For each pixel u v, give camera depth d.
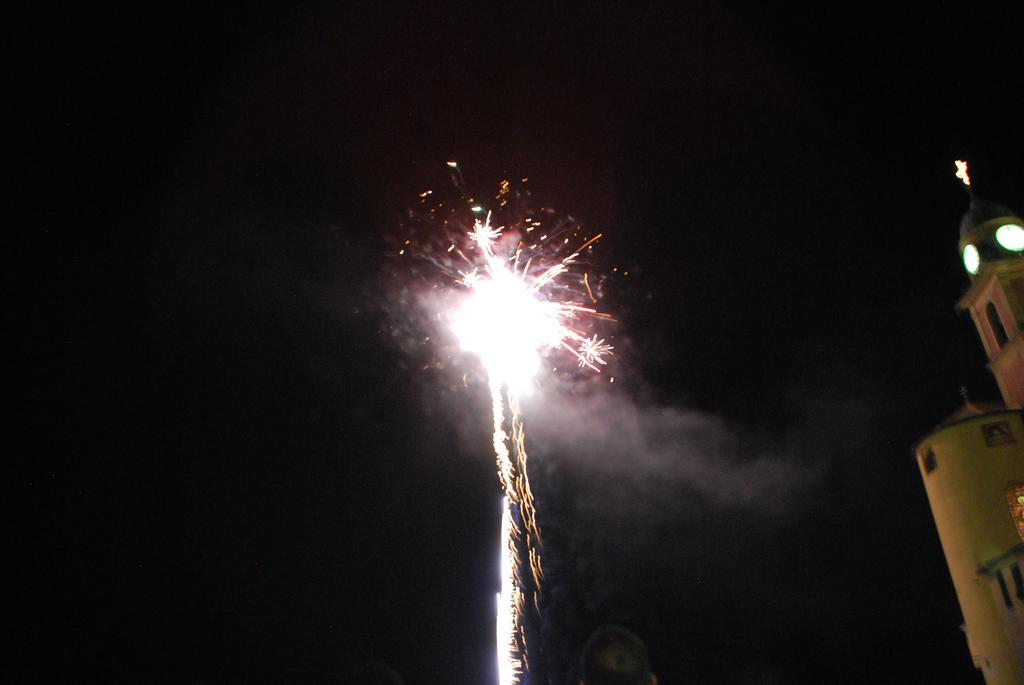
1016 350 35.94
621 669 5.95
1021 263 36.50
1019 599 32.88
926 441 38.19
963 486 36.06
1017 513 34.62
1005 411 36.06
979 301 38.28
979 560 35.12
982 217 38.22
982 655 35.22
